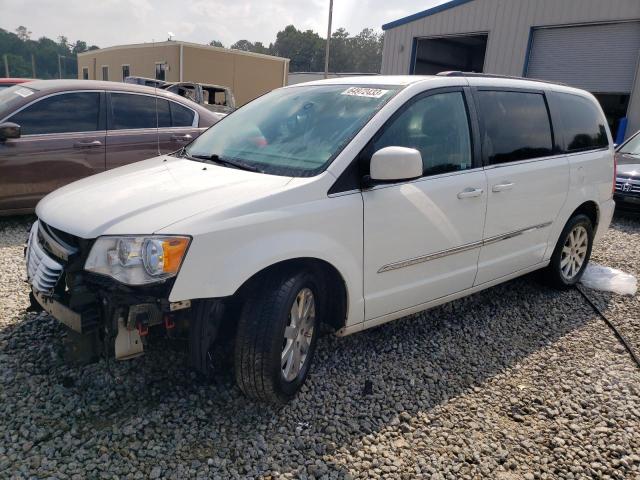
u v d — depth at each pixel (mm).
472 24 17172
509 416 3027
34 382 2988
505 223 3982
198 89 15078
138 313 2473
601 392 3303
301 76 35344
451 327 4105
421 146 3391
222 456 2551
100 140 6246
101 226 2537
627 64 14273
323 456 2607
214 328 2645
